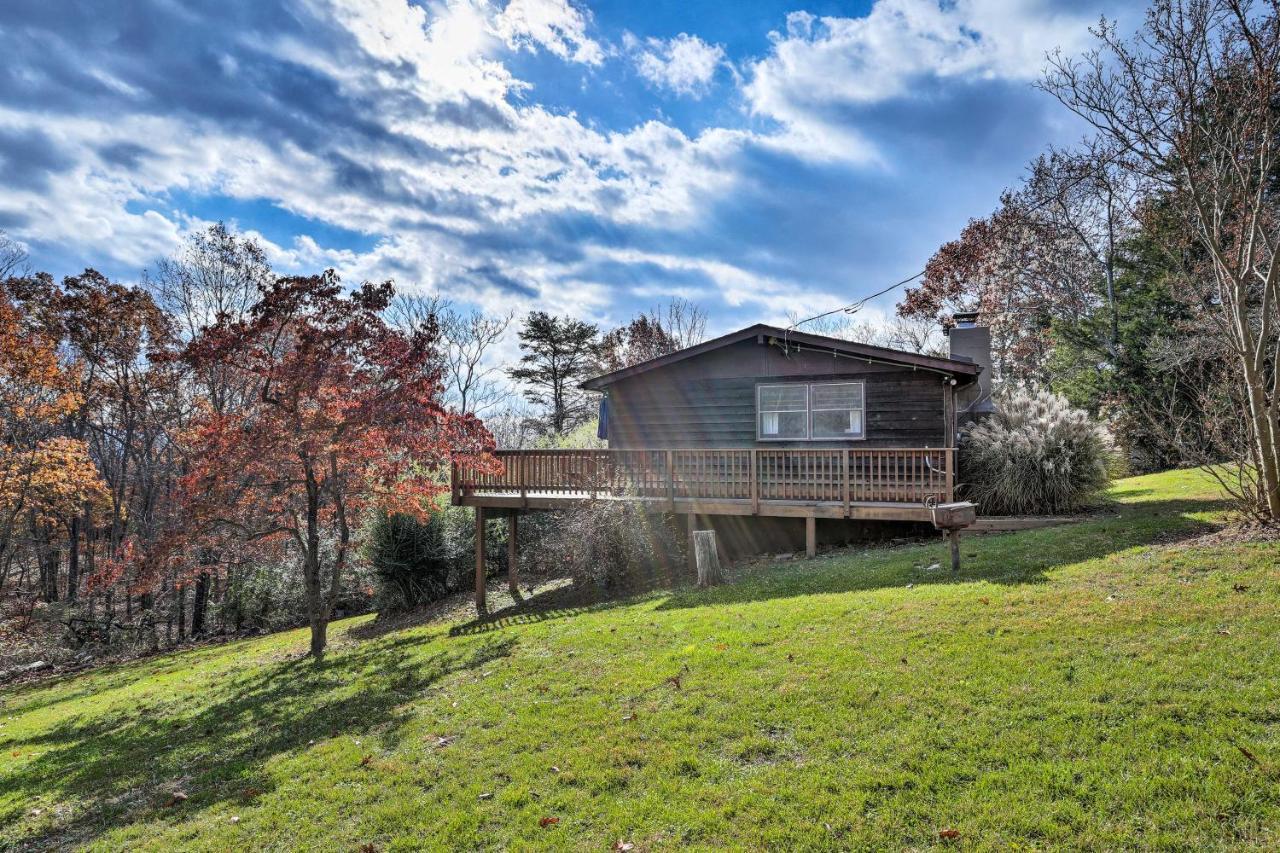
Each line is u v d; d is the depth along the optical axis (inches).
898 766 138.0
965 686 167.8
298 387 349.7
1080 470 407.5
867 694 171.9
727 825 126.5
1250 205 286.5
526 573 574.9
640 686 202.7
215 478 363.3
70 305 707.4
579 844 127.5
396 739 195.3
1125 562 255.8
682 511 446.0
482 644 301.9
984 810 119.8
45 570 887.1
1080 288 922.1
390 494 417.4
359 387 374.3
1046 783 124.8
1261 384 269.6
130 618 708.0
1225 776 118.4
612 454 471.8
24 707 422.6
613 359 1382.9
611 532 444.5
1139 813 113.1
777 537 488.4
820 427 507.8
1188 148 274.5
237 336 341.7
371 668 301.4
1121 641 180.5
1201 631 179.0
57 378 618.8
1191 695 146.5
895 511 398.6
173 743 240.8
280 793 169.3
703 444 539.5
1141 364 683.4
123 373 772.6
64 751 260.8
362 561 569.6
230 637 639.1
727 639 235.0
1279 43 246.5
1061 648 181.8
